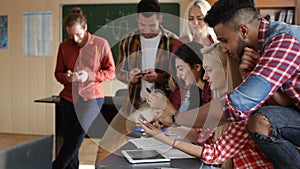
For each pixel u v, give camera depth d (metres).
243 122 1.75
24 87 5.82
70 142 3.21
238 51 1.67
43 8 5.64
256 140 1.64
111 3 5.41
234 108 1.53
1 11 5.79
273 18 4.43
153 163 1.68
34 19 5.69
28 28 5.73
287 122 1.59
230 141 1.78
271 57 1.49
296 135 1.58
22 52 5.78
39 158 0.79
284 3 4.27
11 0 5.74
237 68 1.79
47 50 5.69
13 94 5.87
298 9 4.25
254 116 1.64
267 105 1.72
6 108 5.90
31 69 5.77
